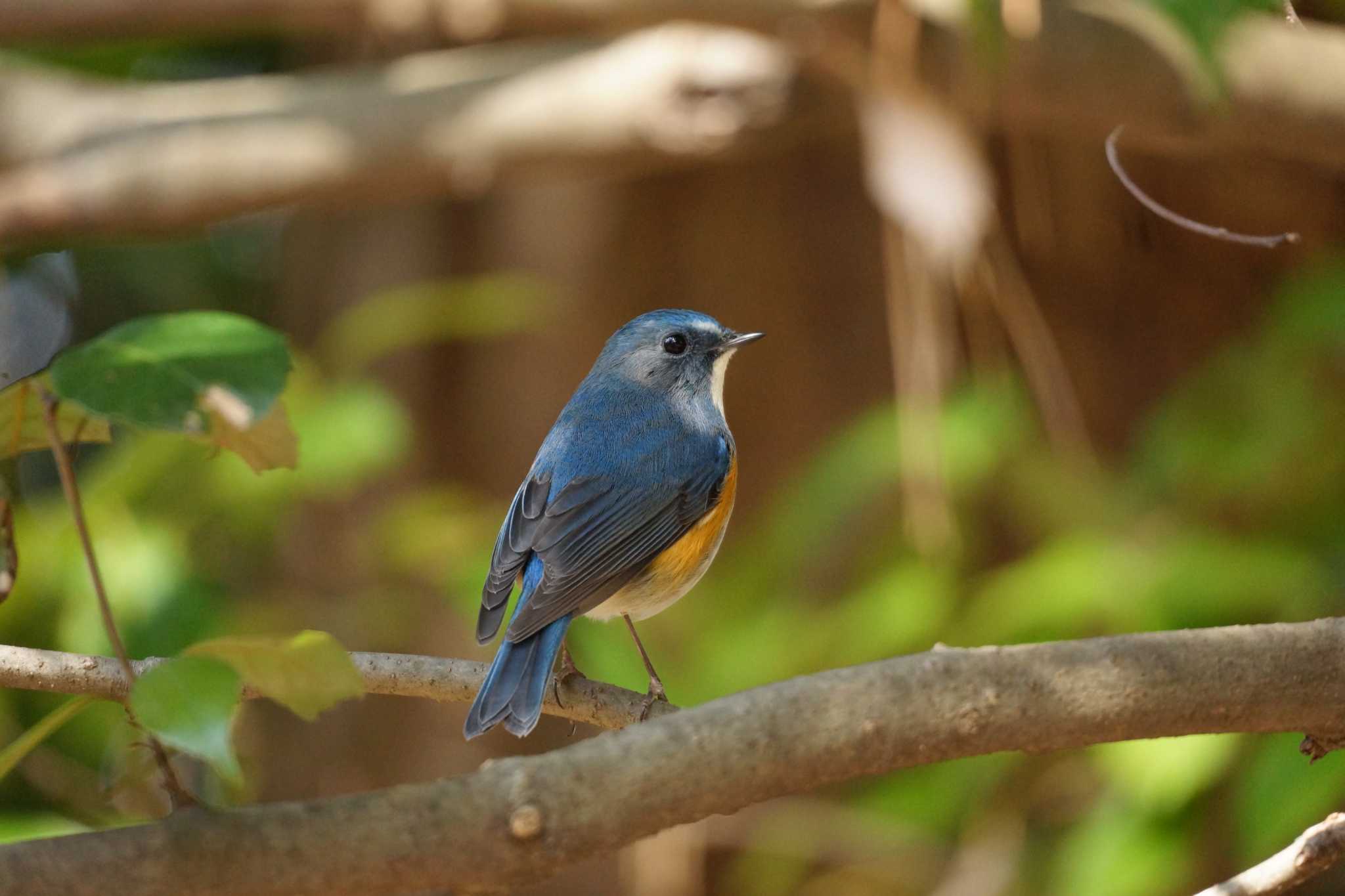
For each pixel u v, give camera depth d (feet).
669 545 26.89
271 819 13.32
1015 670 14.96
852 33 25.31
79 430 16.03
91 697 14.52
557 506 26.32
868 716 14.48
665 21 27.48
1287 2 26.50
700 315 30.17
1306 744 16.87
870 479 31.68
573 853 13.69
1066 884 28.53
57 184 34.01
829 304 39.70
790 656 31.42
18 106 36.01
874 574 34.14
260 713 41.70
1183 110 26.11
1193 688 15.29
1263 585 28.60
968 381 35.29
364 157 32.91
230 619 34.04
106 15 33.27
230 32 35.70
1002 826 33.01
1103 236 36.32
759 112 29.63
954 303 33.96
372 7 33.30
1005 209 36.35
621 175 34.94
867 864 35.63
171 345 12.93
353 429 32.68
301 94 34.09
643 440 27.48
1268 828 24.86
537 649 21.72
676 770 13.93
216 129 33.76
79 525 12.78
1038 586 29.60
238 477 33.40
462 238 41.91
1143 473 32.68
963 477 31.83
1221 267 36.86
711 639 32.68
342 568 39.63
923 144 25.62
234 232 47.50
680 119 30.17
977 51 23.71
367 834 13.35
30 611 33.73
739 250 39.83
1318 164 32.42
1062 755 32.76
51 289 45.83
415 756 40.42
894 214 28.43
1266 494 31.65
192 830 13.20
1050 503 32.01
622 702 22.79
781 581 34.40
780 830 35.65
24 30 33.35
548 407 40.45
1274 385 31.45
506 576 25.35
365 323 36.55
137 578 31.58
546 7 31.17
